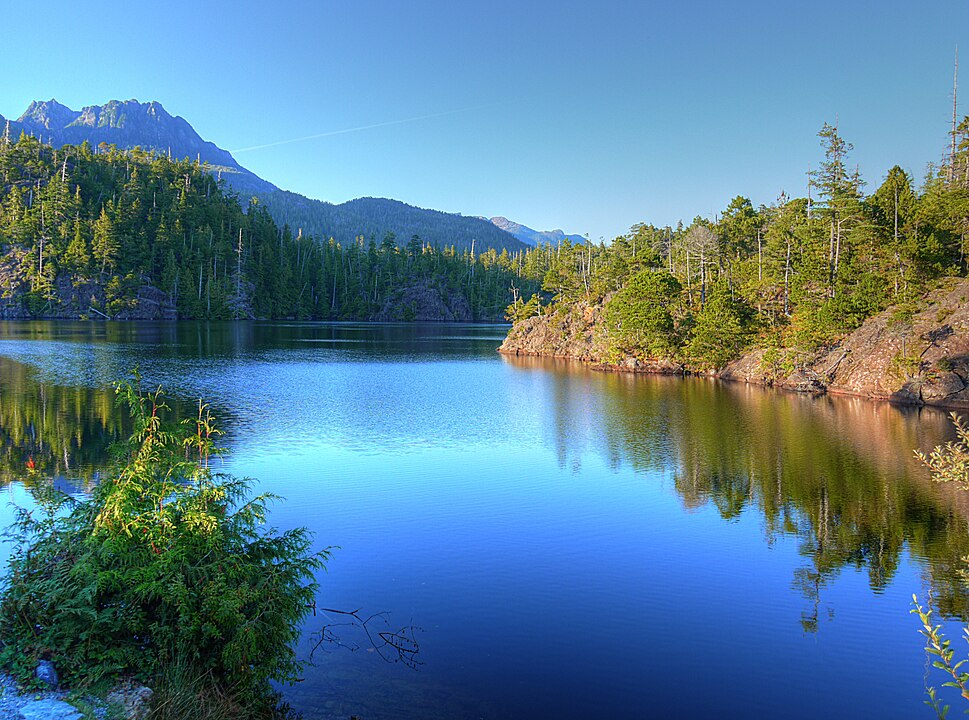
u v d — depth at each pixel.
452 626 14.54
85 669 9.25
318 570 17.77
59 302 156.88
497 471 29.42
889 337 58.38
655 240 164.38
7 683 8.78
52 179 168.75
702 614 15.59
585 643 13.95
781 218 102.31
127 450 12.20
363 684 11.70
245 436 36.34
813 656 13.73
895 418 44.69
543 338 107.94
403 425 40.84
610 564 18.69
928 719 11.52
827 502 24.89
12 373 58.66
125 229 169.25
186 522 10.92
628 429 40.38
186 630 9.73
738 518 23.03
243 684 10.11
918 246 62.78
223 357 81.56
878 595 16.92
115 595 10.26
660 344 79.94
